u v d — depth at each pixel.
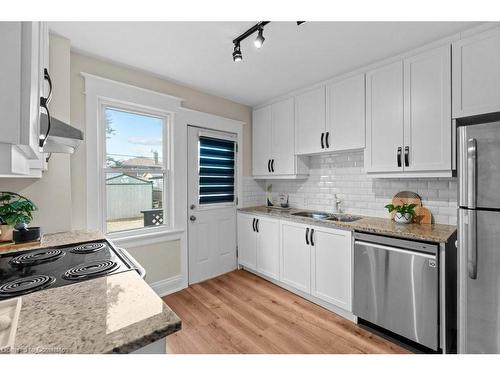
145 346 0.65
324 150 2.63
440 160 1.85
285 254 2.72
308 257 2.48
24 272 1.07
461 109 1.75
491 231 1.38
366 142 2.28
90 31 1.77
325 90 2.62
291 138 3.00
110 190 2.34
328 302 2.31
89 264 1.14
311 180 3.18
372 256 1.95
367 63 2.24
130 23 1.68
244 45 1.96
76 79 2.07
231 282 2.98
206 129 3.05
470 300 1.46
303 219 2.51
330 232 2.28
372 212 2.61
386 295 1.87
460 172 1.49
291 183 3.43
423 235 1.70
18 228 1.53
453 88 1.78
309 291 2.46
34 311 0.73
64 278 0.98
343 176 2.85
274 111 3.22
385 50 2.01
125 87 2.32
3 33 0.50
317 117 2.70
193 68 2.37
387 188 2.49
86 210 2.12
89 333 0.62
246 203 3.54
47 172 1.81
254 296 2.61
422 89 1.93
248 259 3.24
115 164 2.36
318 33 1.78
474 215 1.42
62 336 0.61
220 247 3.21
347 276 2.15
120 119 2.39
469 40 1.71
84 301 0.79
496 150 1.36
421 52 1.95
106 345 0.58
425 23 1.67
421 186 2.26
